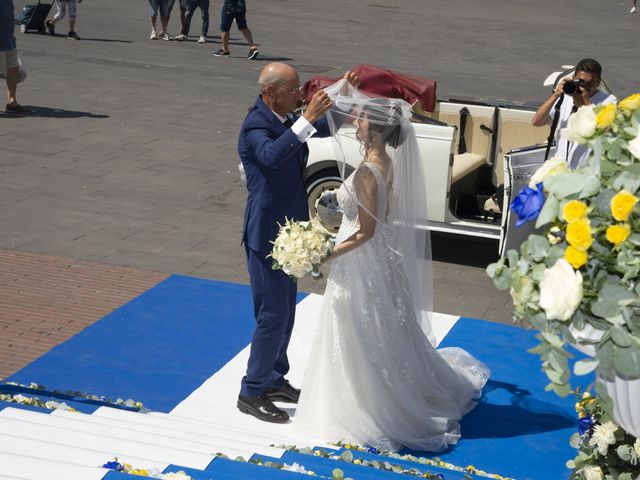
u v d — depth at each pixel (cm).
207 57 2014
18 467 287
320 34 2500
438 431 545
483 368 625
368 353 525
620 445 328
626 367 204
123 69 1814
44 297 733
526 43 2542
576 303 200
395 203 534
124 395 586
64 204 968
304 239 496
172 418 517
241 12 2011
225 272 813
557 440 554
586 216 207
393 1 3475
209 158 1193
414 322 550
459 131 945
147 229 909
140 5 2883
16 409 421
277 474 349
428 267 579
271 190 532
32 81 1644
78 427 408
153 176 1094
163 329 690
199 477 325
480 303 778
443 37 2583
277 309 547
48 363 623
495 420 577
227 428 506
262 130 523
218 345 670
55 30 2264
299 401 546
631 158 211
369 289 523
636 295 203
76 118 1375
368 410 529
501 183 939
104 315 707
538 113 764
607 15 3350
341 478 346
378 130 520
